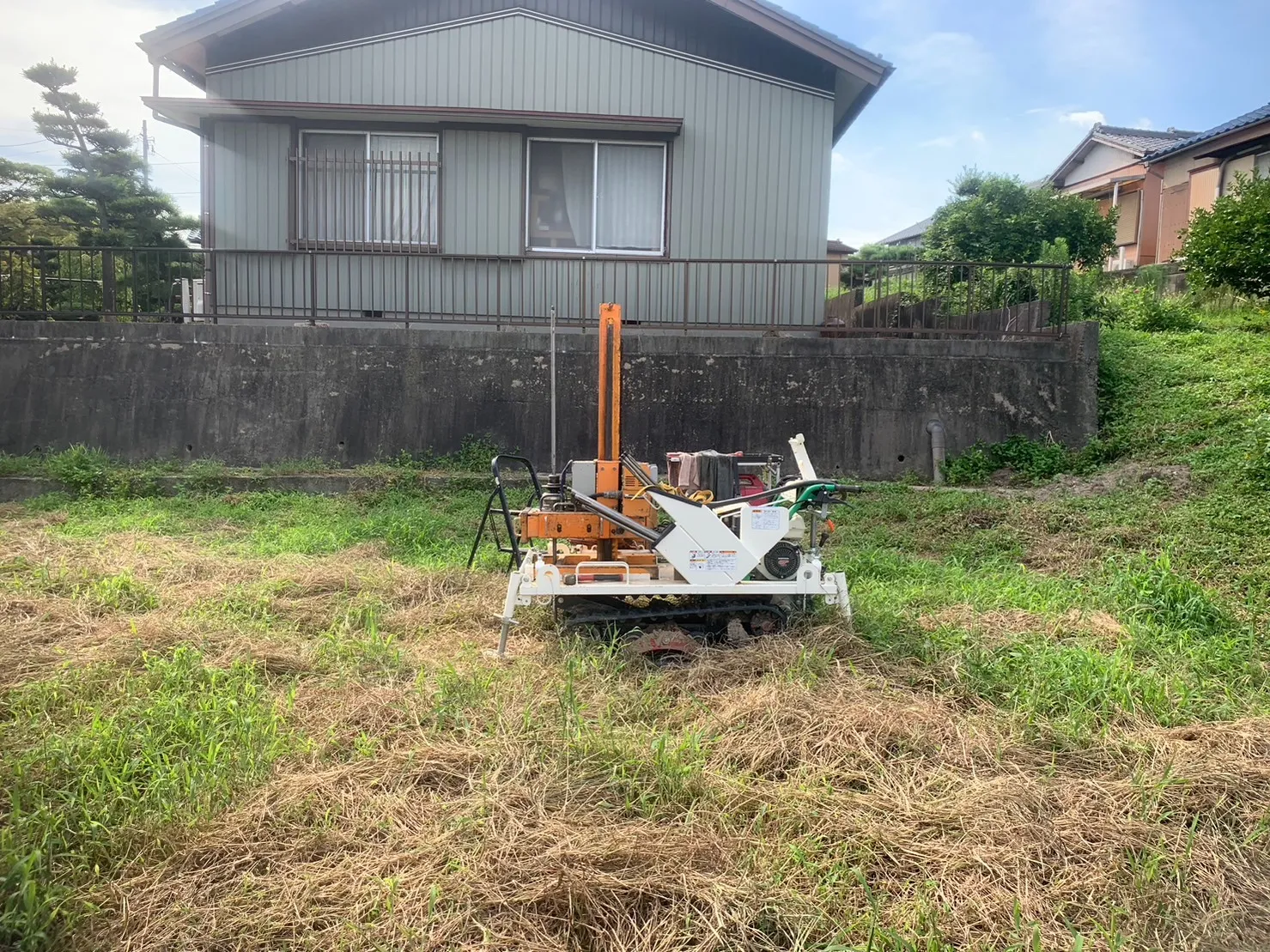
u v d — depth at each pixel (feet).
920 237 107.34
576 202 34.88
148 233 83.61
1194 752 11.08
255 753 10.49
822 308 35.45
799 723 11.58
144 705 11.83
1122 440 28.76
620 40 34.60
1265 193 36.86
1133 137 78.02
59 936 7.51
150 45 32.58
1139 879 8.63
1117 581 17.87
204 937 7.59
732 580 14.70
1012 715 12.16
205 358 30.81
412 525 23.97
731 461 16.49
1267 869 9.14
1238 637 15.37
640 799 9.76
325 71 34.04
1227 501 21.97
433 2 34.27
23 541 21.20
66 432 30.86
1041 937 7.88
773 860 8.80
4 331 30.81
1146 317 38.45
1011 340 31.14
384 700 12.26
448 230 34.45
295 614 16.60
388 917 7.78
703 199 35.04
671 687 13.32
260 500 27.09
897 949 7.55
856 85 36.27
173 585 18.28
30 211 80.64
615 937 7.70
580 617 15.37
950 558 21.29
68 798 9.39
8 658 13.46
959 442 30.42
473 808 9.41
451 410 30.91
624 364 30.55
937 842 9.16
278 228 34.01
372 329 30.78
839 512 25.85
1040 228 49.29
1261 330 35.68
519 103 34.63
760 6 32.99
